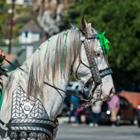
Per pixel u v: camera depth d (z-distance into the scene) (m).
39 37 82.12
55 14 91.56
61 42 8.55
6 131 8.32
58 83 8.52
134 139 30.44
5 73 8.64
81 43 8.56
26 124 8.30
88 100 8.62
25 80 8.49
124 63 47.41
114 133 35.34
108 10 46.78
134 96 47.12
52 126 8.48
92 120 42.81
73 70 8.57
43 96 8.48
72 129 38.28
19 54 66.19
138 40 46.69
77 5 53.78
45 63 8.52
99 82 8.52
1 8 89.25
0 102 8.43
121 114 43.41
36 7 96.19
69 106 42.44
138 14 46.59
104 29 46.34
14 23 85.88
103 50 8.57
